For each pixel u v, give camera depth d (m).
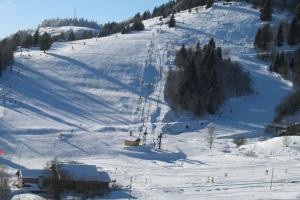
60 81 149.38
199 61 155.00
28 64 159.00
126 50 179.12
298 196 64.75
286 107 137.38
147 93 146.62
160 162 97.50
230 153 104.50
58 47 189.75
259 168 87.06
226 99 147.50
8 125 110.12
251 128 127.88
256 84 157.50
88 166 76.75
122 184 76.69
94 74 156.62
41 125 113.69
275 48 186.62
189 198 66.69
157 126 125.44
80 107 133.12
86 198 68.56
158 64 165.38
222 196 66.88
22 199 65.56
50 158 96.00
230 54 180.50
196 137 120.00
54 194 69.25
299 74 160.00
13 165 88.94
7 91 134.12
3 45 181.38
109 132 117.31
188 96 140.12
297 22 198.62
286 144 101.94
